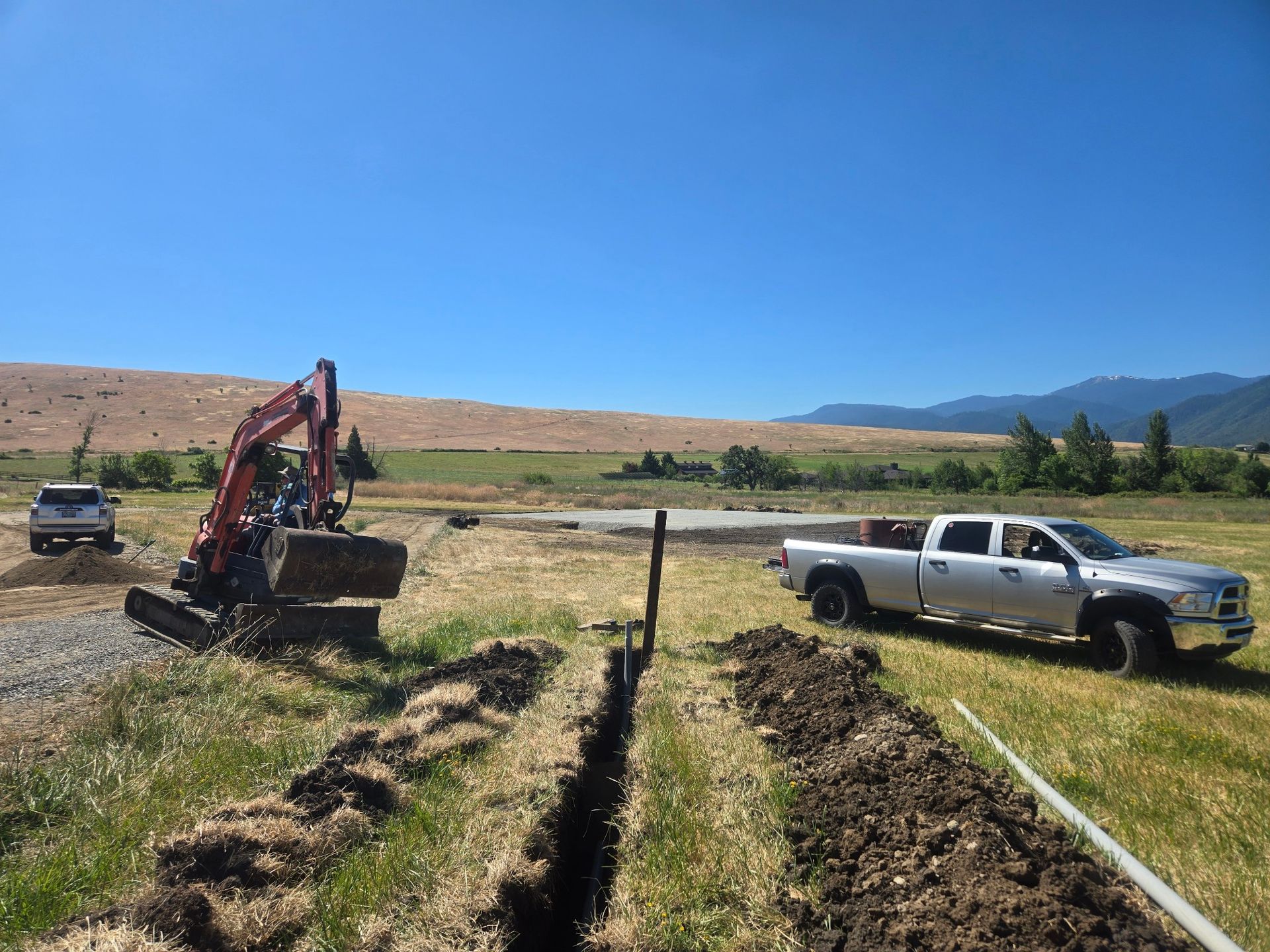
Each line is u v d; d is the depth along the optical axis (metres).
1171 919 3.27
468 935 3.16
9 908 3.26
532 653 8.17
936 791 4.07
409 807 4.39
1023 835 3.73
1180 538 25.92
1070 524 9.18
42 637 9.26
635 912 3.51
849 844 3.89
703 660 8.34
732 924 3.44
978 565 9.15
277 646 8.09
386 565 8.27
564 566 17.83
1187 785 4.86
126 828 4.05
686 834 4.15
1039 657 8.70
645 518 34.62
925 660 8.33
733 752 5.34
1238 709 6.51
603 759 6.09
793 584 11.09
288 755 5.14
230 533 9.41
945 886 3.35
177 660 7.25
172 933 3.00
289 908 3.29
